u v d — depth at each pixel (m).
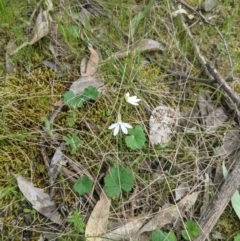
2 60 0.37
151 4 0.40
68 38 0.38
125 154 0.34
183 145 0.35
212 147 0.35
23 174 0.32
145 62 0.39
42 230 0.31
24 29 0.38
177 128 0.36
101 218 0.31
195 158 0.35
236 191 0.33
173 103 0.37
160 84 0.38
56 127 0.34
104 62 0.37
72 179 0.32
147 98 0.37
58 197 0.32
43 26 0.38
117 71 0.37
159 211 0.32
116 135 0.34
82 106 0.35
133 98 0.34
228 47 0.41
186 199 0.33
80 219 0.30
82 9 0.40
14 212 0.31
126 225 0.31
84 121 0.35
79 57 0.38
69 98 0.35
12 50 0.37
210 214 0.31
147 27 0.41
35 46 0.38
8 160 0.32
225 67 0.40
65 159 0.33
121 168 0.32
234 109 0.37
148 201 0.33
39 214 0.31
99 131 0.34
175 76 0.39
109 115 0.35
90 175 0.33
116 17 0.40
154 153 0.34
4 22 0.38
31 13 0.39
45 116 0.33
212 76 0.38
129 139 0.33
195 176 0.34
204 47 0.41
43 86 0.36
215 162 0.35
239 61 0.40
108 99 0.36
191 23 0.42
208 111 0.37
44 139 0.33
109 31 0.40
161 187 0.33
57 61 0.37
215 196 0.32
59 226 0.31
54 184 0.32
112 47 0.39
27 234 0.31
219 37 0.42
